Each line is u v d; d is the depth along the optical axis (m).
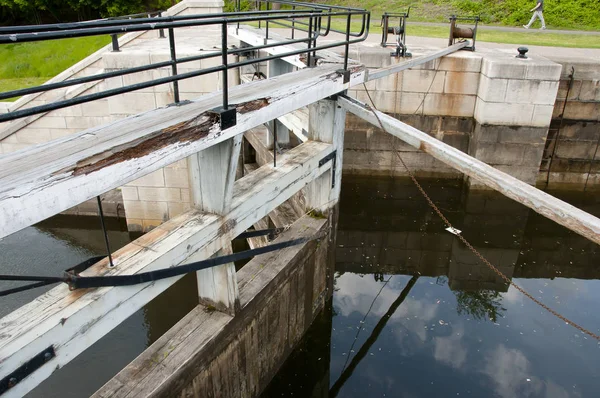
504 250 9.76
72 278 2.95
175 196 9.37
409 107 10.93
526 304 7.96
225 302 4.30
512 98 9.96
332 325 7.35
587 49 12.55
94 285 3.04
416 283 8.70
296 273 5.54
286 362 5.93
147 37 11.16
